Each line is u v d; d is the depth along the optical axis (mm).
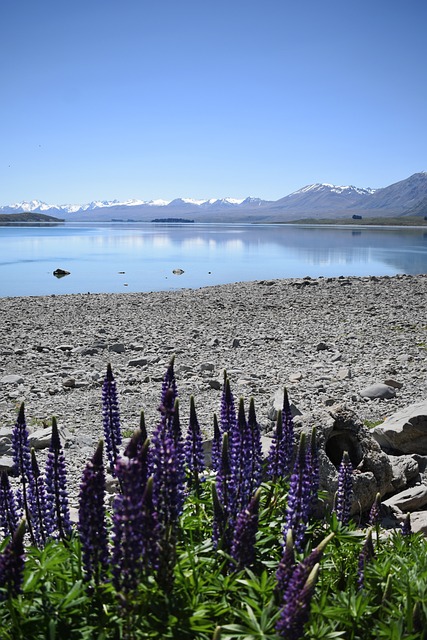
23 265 80375
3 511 6094
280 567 4414
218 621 4660
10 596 4242
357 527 8953
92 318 33656
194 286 56094
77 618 4508
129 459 4301
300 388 18578
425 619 4758
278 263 84062
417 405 14148
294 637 3979
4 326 30547
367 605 4918
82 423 15484
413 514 9633
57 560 4871
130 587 4230
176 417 5562
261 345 25859
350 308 36781
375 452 10312
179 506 5426
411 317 33156
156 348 25094
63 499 5977
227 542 5383
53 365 22188
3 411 16391
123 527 4227
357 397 17656
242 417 6047
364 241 157250
